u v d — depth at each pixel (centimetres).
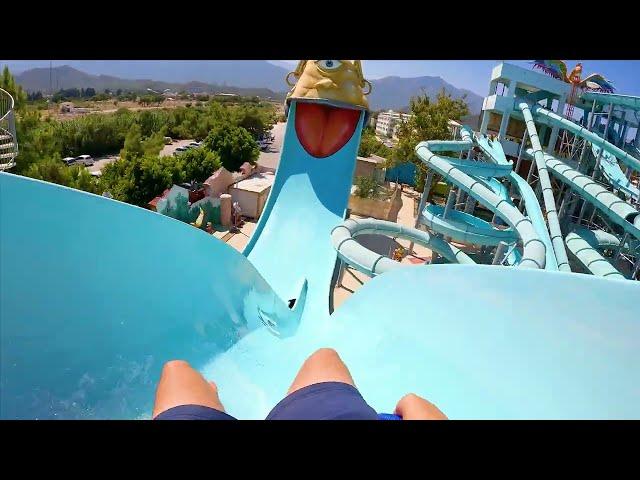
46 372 281
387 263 1338
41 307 300
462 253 1988
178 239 507
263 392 466
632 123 3525
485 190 1759
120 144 5891
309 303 1314
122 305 373
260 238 1664
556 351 252
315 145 1906
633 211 1962
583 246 2172
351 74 1900
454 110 4288
